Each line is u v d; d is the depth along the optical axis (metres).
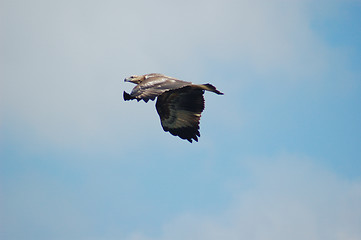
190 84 24.00
